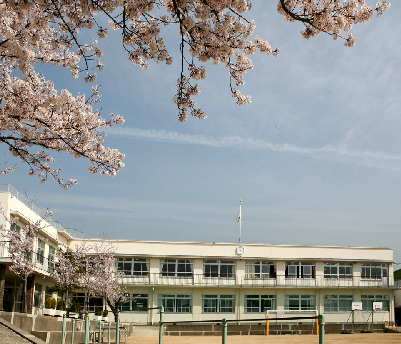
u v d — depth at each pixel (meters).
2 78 9.00
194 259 38.53
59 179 11.11
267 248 39.31
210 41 7.25
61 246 33.66
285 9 6.89
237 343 20.50
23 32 8.11
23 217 25.22
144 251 37.84
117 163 10.73
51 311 25.56
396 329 37.94
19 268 22.83
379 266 40.28
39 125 9.29
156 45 7.58
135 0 6.80
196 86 7.39
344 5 6.98
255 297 38.38
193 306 37.47
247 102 8.12
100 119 10.39
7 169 11.55
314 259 39.28
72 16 8.03
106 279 32.47
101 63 9.90
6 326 14.16
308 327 35.66
